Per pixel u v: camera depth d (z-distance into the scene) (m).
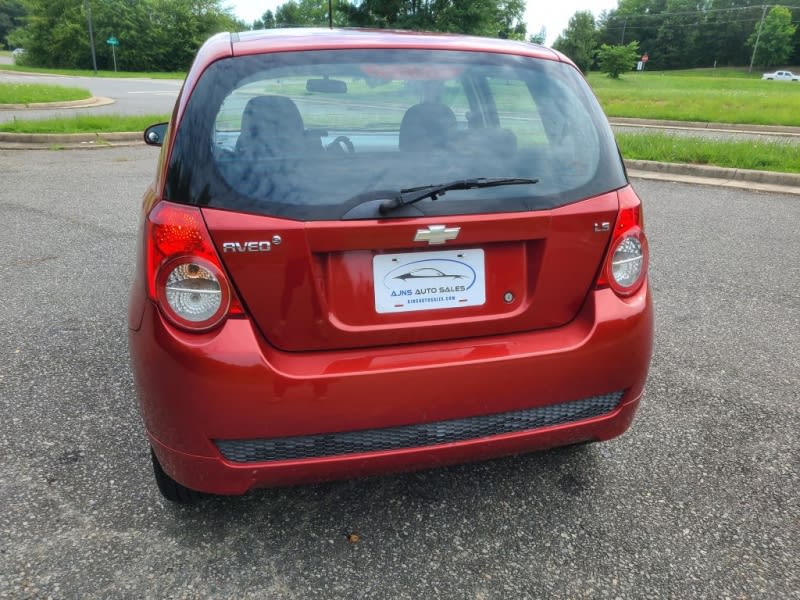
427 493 2.54
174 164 1.89
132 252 5.60
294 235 1.82
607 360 2.14
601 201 2.12
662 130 15.70
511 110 2.22
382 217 1.87
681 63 111.06
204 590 2.04
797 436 2.94
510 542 2.28
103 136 12.51
